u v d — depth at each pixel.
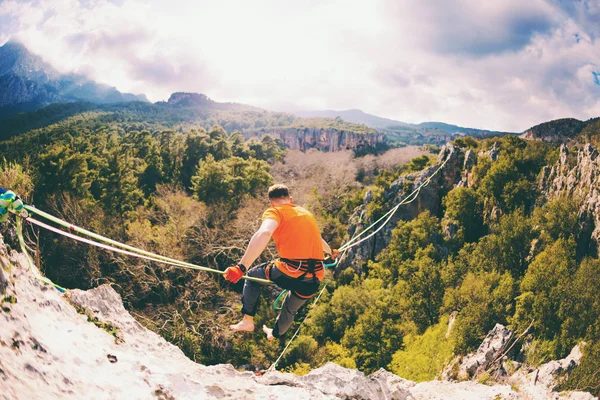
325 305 50.44
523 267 54.81
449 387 10.60
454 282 53.78
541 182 62.88
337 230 69.94
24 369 2.53
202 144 101.38
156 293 39.97
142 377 3.43
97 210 47.50
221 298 41.44
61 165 54.00
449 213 65.50
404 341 47.97
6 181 28.02
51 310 3.34
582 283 43.25
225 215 51.62
